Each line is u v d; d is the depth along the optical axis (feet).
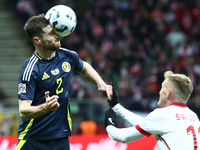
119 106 40.60
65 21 35.45
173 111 36.04
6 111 92.32
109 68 142.72
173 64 146.51
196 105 100.48
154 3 172.35
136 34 160.97
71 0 165.48
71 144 76.64
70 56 40.01
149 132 36.19
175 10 171.32
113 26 161.17
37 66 37.22
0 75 148.56
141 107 102.22
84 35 160.76
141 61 150.41
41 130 38.37
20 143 39.11
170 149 35.29
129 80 139.03
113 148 75.77
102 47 155.22
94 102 98.68
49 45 36.52
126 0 169.58
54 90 38.01
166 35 159.94
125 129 37.86
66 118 39.81
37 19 36.60
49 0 163.94
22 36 161.89
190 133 35.35
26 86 36.52
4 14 167.12
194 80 139.95
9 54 155.94
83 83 123.24
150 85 135.95
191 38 165.48
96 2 167.53
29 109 34.78
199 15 173.58
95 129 95.91
